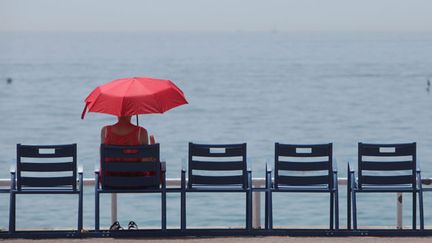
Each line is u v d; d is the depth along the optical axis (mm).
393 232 28672
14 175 28578
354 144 97500
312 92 190000
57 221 50344
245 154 28766
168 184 31641
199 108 146750
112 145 28734
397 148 28656
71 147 28438
